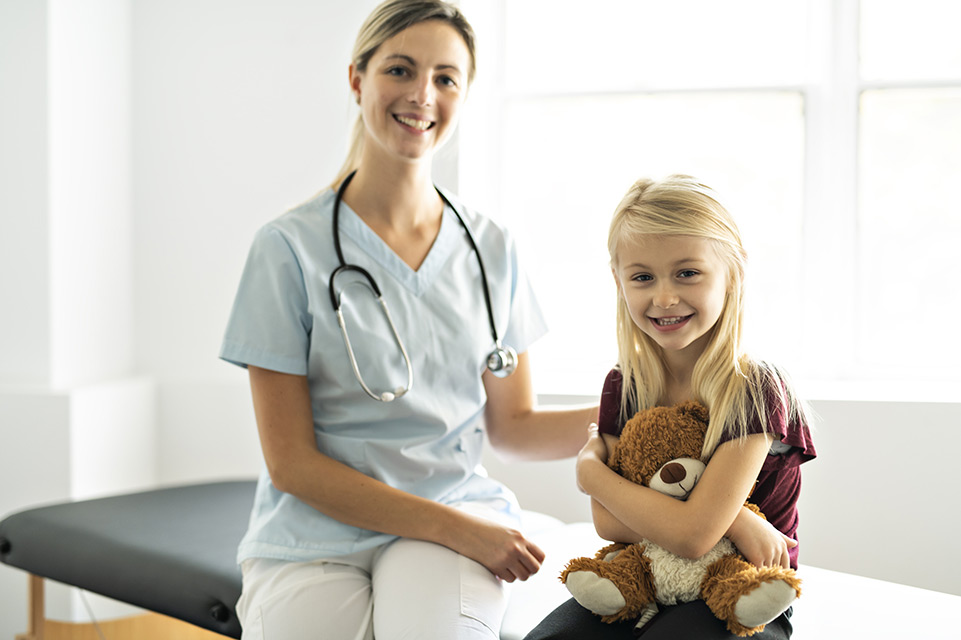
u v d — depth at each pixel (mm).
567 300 2215
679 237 1082
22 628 2033
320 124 2127
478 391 1405
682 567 1046
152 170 2234
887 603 1262
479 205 2184
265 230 1354
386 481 1323
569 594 1310
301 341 1323
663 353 1190
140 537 1490
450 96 1373
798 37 2053
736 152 2102
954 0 1978
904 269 2041
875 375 2021
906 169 2029
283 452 1284
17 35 2008
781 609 964
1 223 2039
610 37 2141
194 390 2219
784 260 2090
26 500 1980
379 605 1173
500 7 2180
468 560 1223
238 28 2158
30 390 1982
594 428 1271
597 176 2180
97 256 2152
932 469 1714
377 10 1362
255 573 1268
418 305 1359
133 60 2227
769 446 1077
